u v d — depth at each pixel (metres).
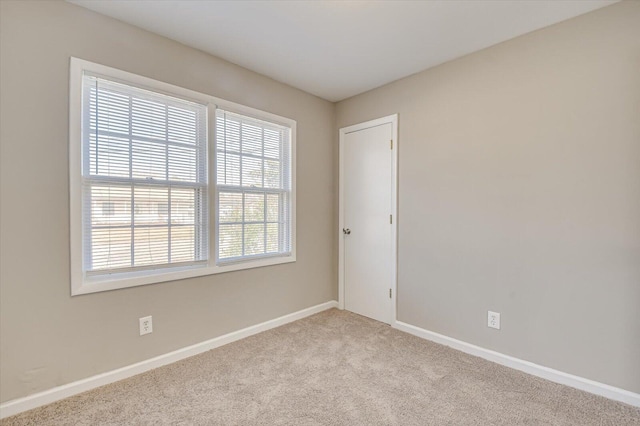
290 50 2.38
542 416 1.67
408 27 2.07
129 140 2.06
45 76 1.74
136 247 2.11
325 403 1.78
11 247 1.66
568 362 1.98
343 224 3.46
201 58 2.39
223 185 2.56
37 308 1.73
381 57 2.49
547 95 2.05
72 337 1.84
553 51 2.02
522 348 2.16
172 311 2.25
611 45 1.82
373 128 3.13
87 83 1.90
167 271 2.25
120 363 2.02
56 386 1.79
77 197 1.84
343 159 3.45
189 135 2.36
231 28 2.09
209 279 2.46
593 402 1.79
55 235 1.78
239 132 2.68
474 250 2.41
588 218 1.91
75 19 1.83
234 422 1.62
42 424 1.59
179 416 1.66
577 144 1.94
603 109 1.85
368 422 1.62
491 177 2.31
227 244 2.60
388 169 3.01
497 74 2.28
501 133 2.26
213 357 2.33
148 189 2.16
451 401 1.80
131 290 2.06
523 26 2.05
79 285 1.85
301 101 3.18
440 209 2.61
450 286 2.55
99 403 1.76
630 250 1.78
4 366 1.64
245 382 1.99
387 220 3.03
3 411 1.63
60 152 1.79
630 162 1.77
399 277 2.91
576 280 1.95
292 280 3.12
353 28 2.09
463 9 1.88
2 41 1.62
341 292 3.48
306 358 2.32
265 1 1.81
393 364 2.23
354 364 2.23
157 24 2.04
